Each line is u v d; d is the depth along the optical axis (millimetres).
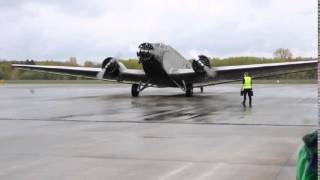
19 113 18031
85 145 9984
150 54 29281
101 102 24547
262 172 7203
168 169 7496
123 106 21484
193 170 7406
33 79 97500
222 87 53875
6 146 9875
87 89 46688
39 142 10438
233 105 22094
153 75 30609
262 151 9102
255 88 46625
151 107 20828
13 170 7473
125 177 6961
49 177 6988
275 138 10914
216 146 9781
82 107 20969
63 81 86625
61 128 13148
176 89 46312
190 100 26281
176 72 30266
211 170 7391
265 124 13906
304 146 3775
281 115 16750
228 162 8016
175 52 32500
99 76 30734
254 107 20781
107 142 10414
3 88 50281
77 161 8188
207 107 20828
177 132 12156
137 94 30656
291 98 27672
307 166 3674
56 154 8898
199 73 29828
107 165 7832
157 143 10242
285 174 7047
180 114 17328
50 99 27812
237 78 32719
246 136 11297
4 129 12953
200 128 13016
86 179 6848
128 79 31875
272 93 34438
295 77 86188
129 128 13086
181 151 9180
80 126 13633
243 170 7359
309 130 12398
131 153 8969
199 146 9797
